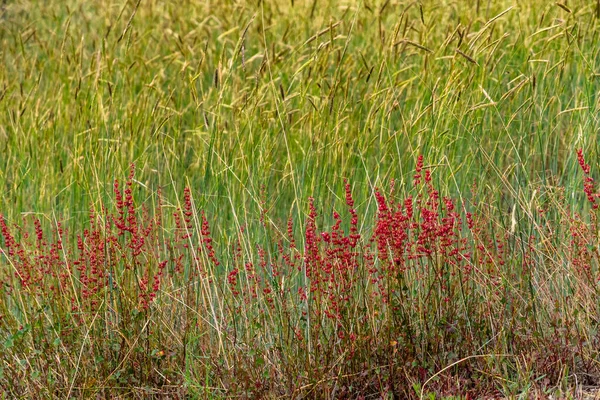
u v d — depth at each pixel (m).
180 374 5.63
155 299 6.01
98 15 11.77
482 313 5.71
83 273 5.93
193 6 10.95
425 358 5.52
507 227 6.38
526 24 9.02
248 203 7.31
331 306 5.40
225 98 8.46
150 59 9.92
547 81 7.95
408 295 5.66
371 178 7.51
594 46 8.06
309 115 7.62
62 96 9.05
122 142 7.87
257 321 5.82
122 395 5.44
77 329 5.69
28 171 8.16
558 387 5.29
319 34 7.56
